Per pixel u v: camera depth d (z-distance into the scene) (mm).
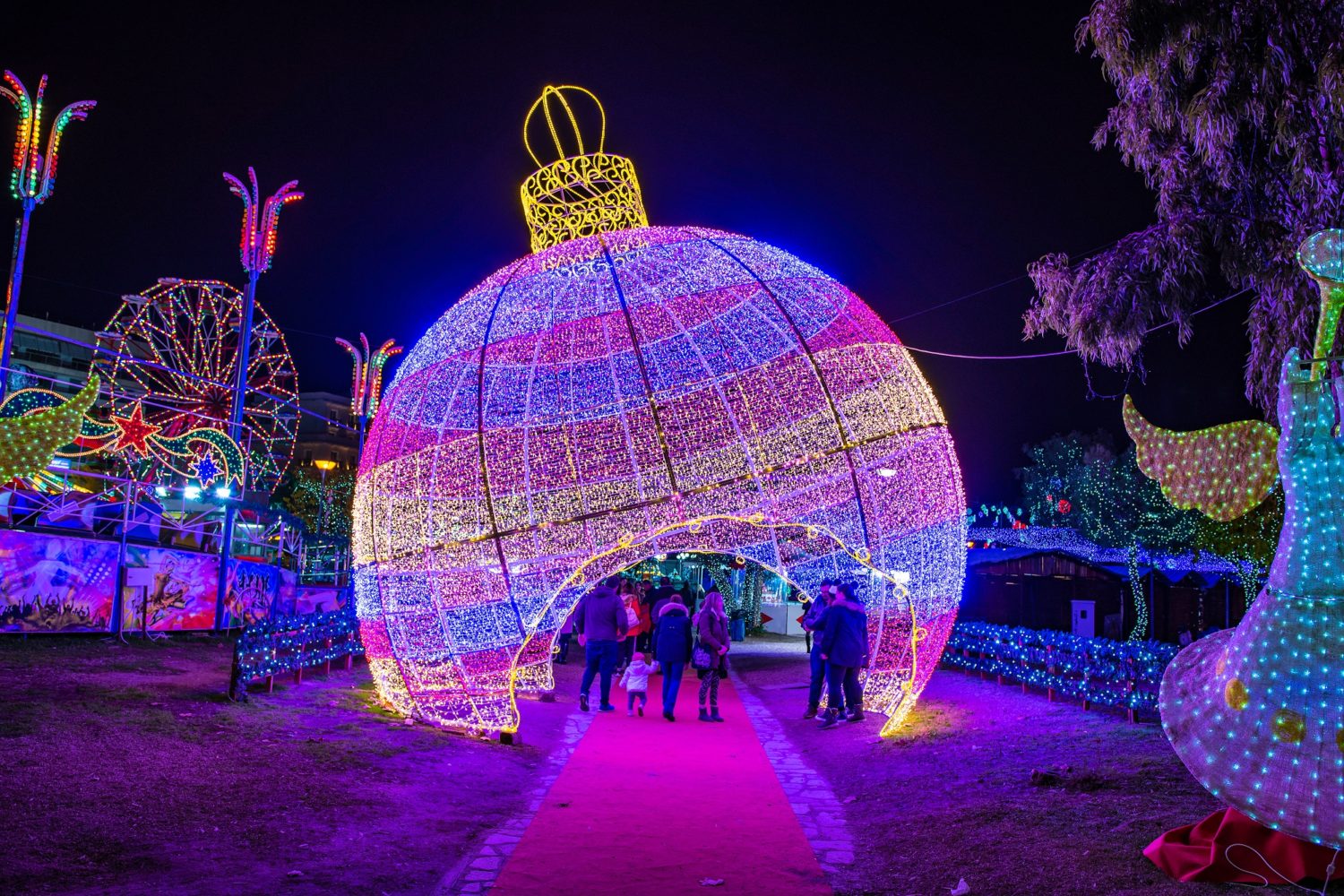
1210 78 9406
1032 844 5352
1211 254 10312
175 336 22156
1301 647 4156
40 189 16250
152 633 15914
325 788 6695
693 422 9656
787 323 10031
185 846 5258
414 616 9922
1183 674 4672
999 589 29047
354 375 25406
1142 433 4898
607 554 9695
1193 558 25547
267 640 10445
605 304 9820
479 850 5766
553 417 9688
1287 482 4309
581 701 11867
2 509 14070
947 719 10273
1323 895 4238
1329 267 4219
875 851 5891
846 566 12016
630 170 11180
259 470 21875
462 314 10391
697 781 7898
